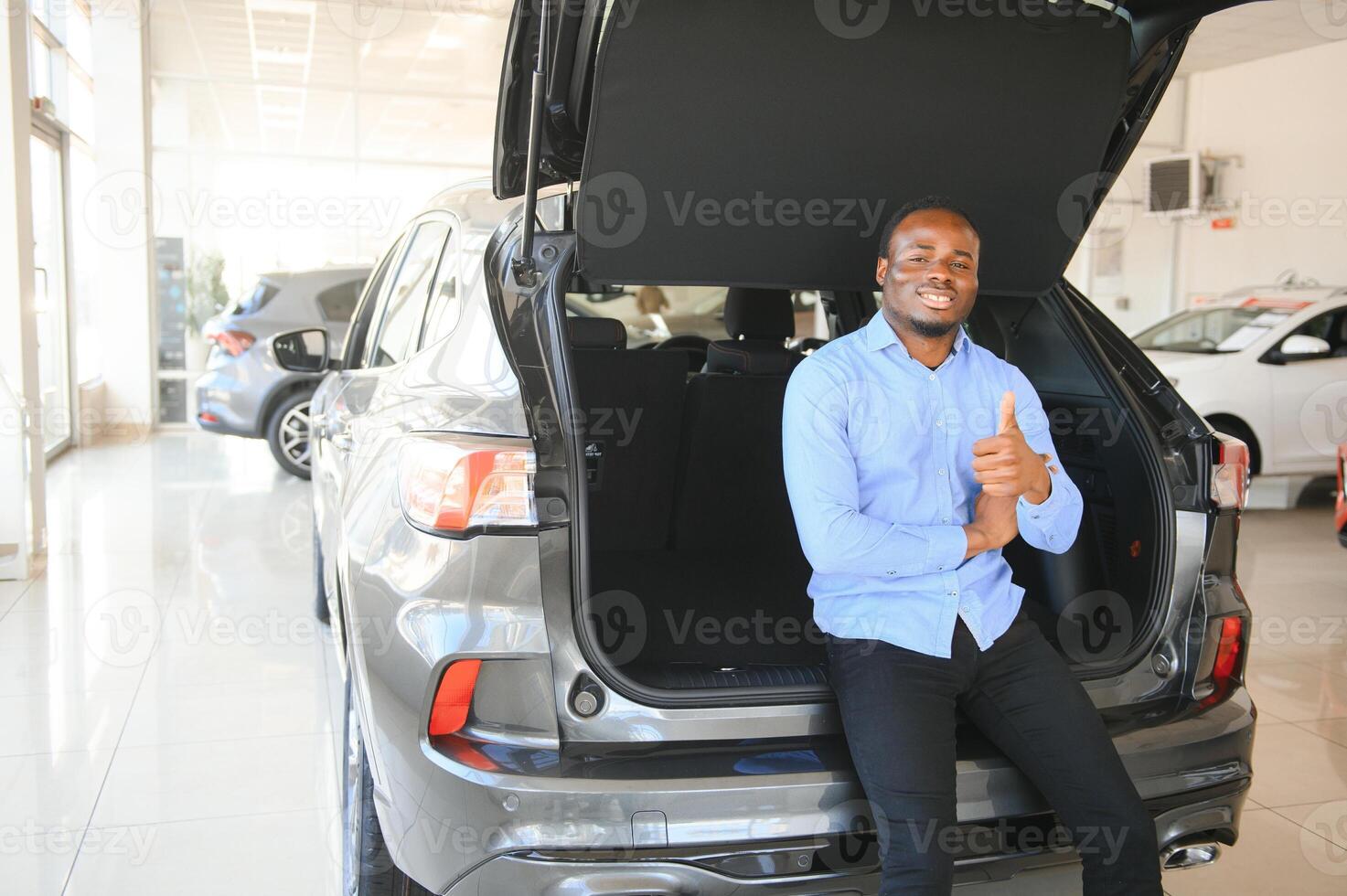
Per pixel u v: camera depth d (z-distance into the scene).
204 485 7.36
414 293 2.54
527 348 1.72
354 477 2.15
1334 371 7.03
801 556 2.78
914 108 1.82
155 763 2.90
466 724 1.62
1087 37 1.78
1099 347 2.19
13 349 5.02
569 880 1.52
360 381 2.69
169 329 10.37
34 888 2.26
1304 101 10.01
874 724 1.63
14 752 2.97
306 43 10.45
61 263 9.02
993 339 2.51
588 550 1.64
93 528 5.94
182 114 10.41
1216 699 1.90
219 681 3.54
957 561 1.70
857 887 1.62
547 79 1.75
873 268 2.11
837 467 1.73
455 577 1.60
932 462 1.80
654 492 2.74
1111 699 1.86
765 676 1.77
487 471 1.60
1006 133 1.90
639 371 2.60
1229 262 10.98
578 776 1.54
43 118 8.27
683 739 1.65
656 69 1.67
